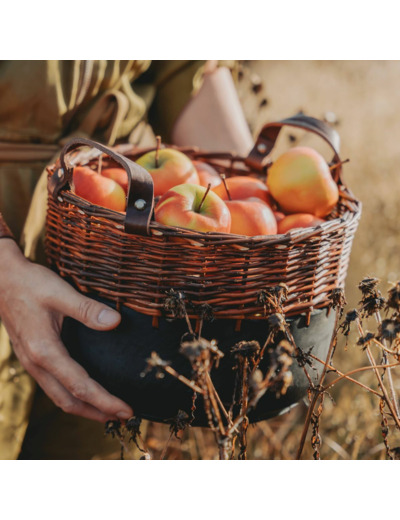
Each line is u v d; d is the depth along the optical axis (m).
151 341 0.87
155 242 0.83
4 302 1.01
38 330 0.98
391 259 2.12
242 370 0.82
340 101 2.72
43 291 0.96
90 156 1.14
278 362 0.67
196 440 1.75
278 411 0.94
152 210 0.82
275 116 2.57
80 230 0.90
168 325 0.86
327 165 1.11
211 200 0.92
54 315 0.99
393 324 0.73
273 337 0.83
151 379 0.88
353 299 2.08
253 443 1.72
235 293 0.84
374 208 2.27
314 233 0.86
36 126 1.20
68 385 0.96
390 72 2.81
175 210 0.89
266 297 0.82
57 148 1.24
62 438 1.41
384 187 2.38
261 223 0.97
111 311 0.88
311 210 1.09
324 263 0.92
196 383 0.84
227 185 1.12
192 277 0.83
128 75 1.31
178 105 1.42
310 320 0.90
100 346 0.92
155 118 1.48
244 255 0.83
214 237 0.81
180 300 0.79
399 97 2.77
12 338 1.04
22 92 1.15
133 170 0.80
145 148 1.21
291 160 1.08
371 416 1.62
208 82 1.48
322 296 0.92
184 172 1.07
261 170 1.23
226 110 1.49
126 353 0.89
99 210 0.85
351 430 1.61
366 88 2.78
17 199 1.21
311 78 2.77
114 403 0.94
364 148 2.58
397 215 2.22
